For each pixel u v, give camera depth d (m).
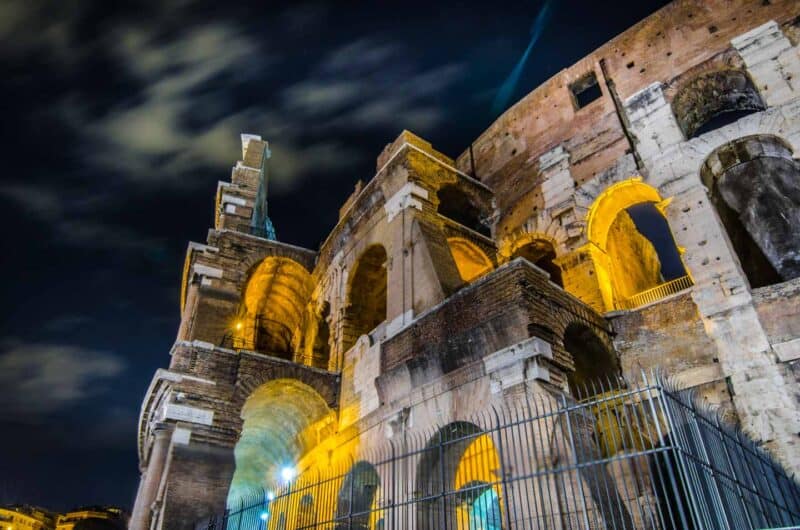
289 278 35.09
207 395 23.53
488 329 17.34
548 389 15.35
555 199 26.45
